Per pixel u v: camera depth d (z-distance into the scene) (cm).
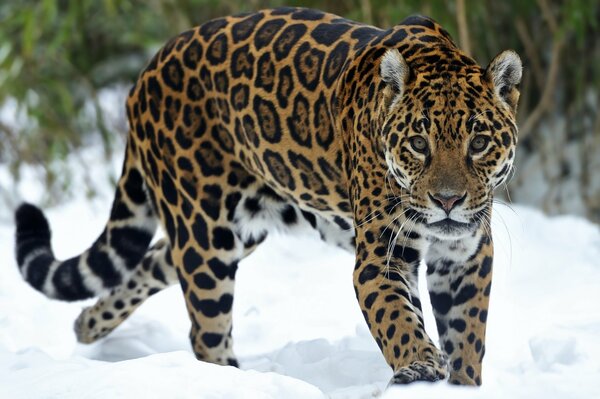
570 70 2028
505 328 1105
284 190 990
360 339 1045
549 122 1983
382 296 838
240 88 983
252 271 1440
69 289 1114
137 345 1128
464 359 870
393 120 832
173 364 818
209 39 1016
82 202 2094
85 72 2444
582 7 1825
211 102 1004
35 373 859
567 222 1587
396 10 1838
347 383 940
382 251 858
